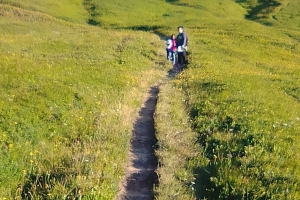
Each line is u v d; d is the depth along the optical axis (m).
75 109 12.51
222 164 9.36
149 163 10.11
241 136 10.93
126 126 12.02
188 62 27.44
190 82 18.97
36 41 32.50
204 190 8.62
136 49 30.38
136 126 12.80
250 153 9.71
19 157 8.95
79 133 10.99
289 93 21.19
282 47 44.03
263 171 8.80
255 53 38.31
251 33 50.25
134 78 19.11
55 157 9.32
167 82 20.17
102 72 18.64
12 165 8.48
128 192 8.62
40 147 9.69
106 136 10.84
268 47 42.72
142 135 12.00
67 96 13.42
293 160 9.36
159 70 25.14
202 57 29.61
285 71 30.81
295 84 23.98
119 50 29.31
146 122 13.28
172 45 27.95
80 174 8.31
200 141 11.24
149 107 15.32
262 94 17.55
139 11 69.38
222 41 42.12
